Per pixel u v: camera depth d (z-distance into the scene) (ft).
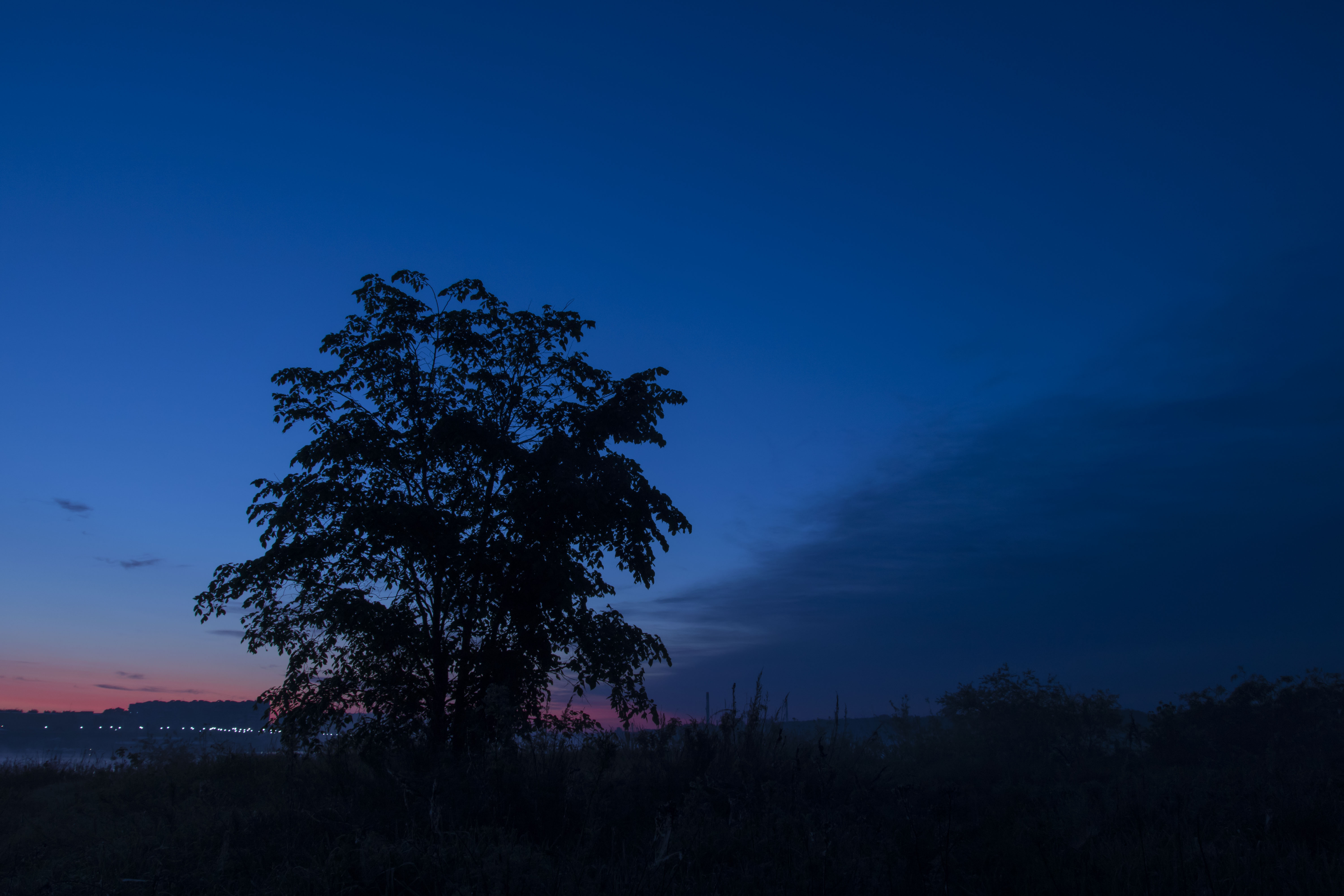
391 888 18.39
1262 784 29.12
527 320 50.03
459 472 48.03
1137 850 20.79
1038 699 57.82
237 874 21.20
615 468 47.21
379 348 47.32
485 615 46.78
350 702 43.06
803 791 27.37
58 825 31.14
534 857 20.86
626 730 43.16
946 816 24.89
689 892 18.67
